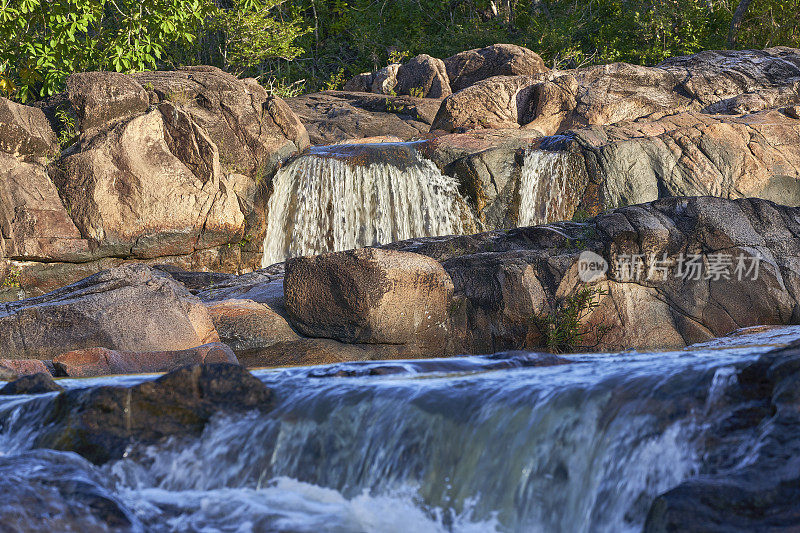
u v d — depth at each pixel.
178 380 7.31
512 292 15.94
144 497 6.31
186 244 23.72
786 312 15.66
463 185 25.80
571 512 5.81
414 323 15.36
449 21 48.25
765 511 4.49
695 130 25.11
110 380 9.64
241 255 25.47
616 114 29.80
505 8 47.34
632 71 30.80
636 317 16.20
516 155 26.05
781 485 4.62
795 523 4.31
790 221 16.70
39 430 7.17
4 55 29.70
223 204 24.12
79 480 5.66
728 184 24.44
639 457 5.63
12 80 31.06
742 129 25.17
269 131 26.48
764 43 42.06
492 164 25.73
